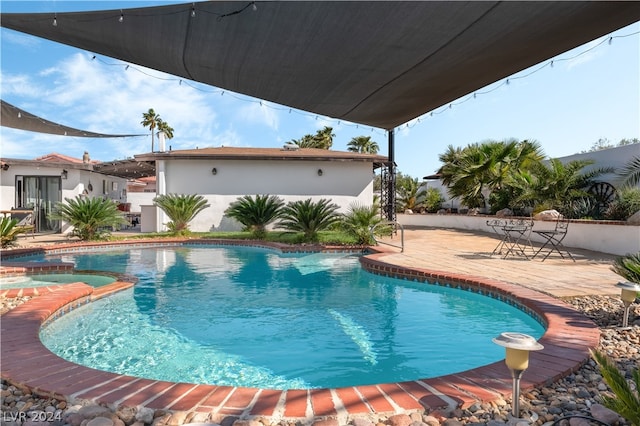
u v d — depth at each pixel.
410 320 5.52
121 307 6.15
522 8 4.40
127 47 5.64
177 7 4.48
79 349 4.38
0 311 5.09
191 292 7.21
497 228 16.31
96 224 13.88
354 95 7.61
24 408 2.51
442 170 23.17
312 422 2.28
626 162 13.73
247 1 4.36
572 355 3.31
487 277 7.09
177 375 3.74
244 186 17.41
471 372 2.98
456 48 5.49
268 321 5.45
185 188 17.17
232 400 2.52
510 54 5.73
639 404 1.83
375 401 2.50
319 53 5.70
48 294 5.68
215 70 6.52
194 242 14.30
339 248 12.37
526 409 2.46
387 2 4.35
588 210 13.46
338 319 5.59
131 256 11.72
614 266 5.12
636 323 4.44
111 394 2.60
